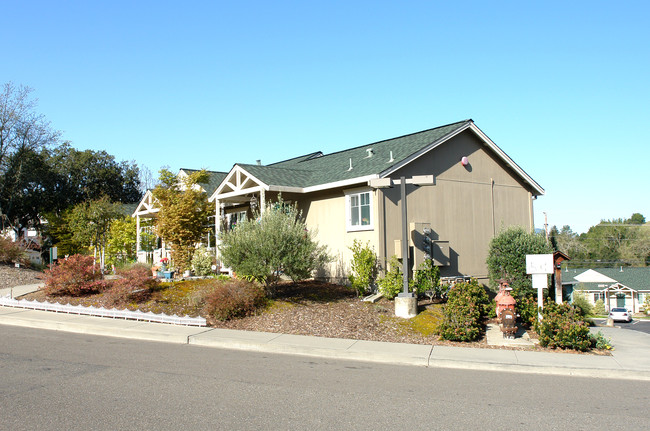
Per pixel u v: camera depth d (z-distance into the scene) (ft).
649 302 153.79
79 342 35.04
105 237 92.84
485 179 63.41
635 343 37.96
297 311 43.29
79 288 51.39
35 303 48.49
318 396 22.54
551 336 34.88
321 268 58.03
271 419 19.19
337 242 56.54
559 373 28.73
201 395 22.31
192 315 43.32
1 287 60.44
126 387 23.44
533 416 20.11
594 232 261.03
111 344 34.68
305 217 60.80
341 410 20.49
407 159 53.16
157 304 46.03
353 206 54.95
